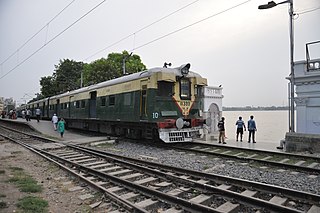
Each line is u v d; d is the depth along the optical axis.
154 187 6.62
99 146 15.05
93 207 5.25
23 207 5.18
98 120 19.48
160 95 13.47
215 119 22.80
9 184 6.88
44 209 5.16
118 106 16.45
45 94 55.00
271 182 7.14
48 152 12.37
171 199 5.43
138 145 14.85
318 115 13.41
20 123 32.59
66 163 9.92
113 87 17.27
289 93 13.82
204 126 14.79
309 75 13.52
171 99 13.76
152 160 10.44
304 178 7.54
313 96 13.52
